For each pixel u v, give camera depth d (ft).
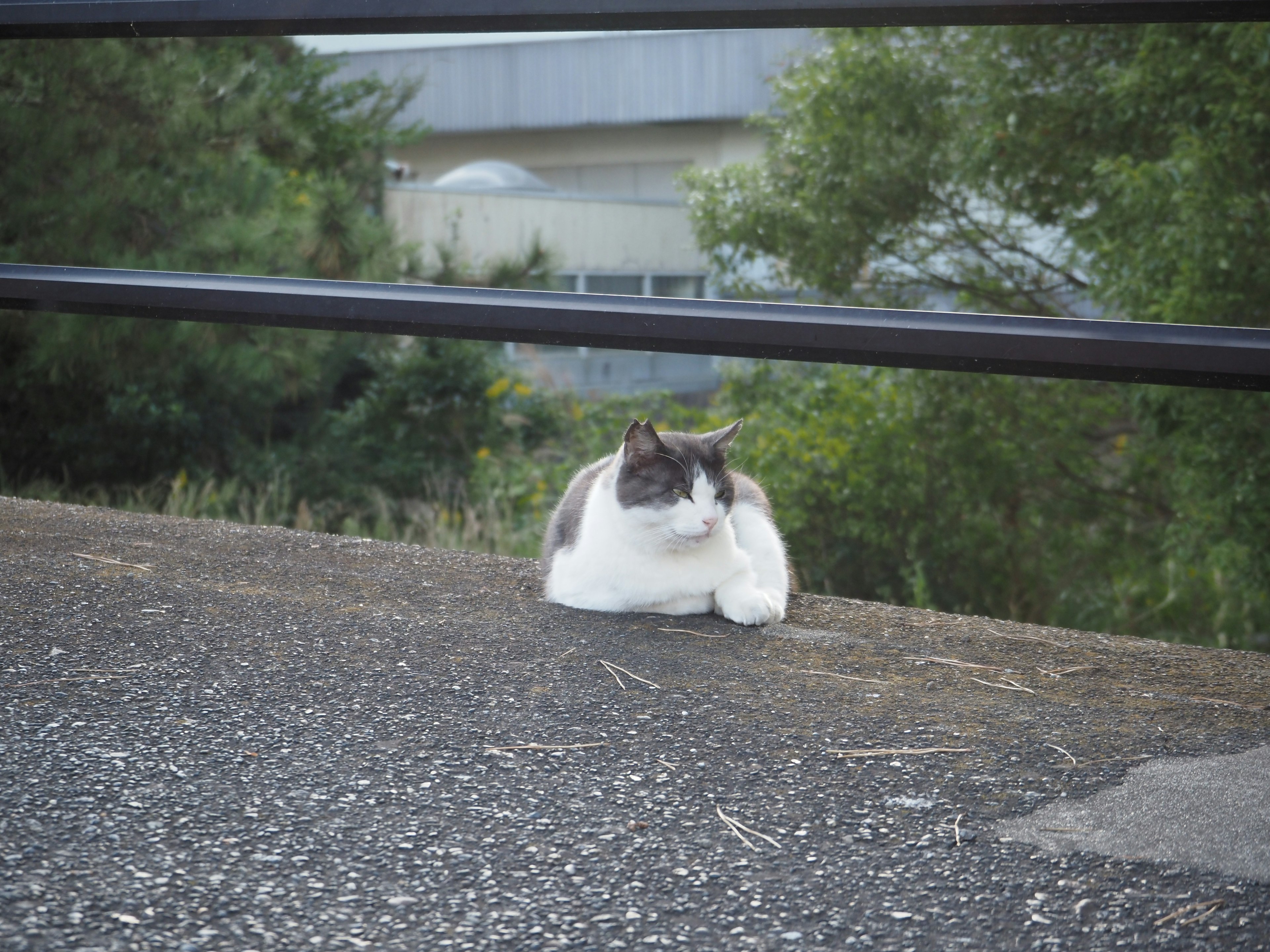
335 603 7.22
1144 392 20.25
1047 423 24.45
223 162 23.13
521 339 6.82
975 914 3.76
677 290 50.80
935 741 5.21
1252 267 18.83
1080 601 26.07
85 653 5.93
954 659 6.54
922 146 24.20
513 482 28.71
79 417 26.53
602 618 7.36
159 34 7.26
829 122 24.54
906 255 25.75
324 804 4.38
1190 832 4.33
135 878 3.79
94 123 21.02
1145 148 21.26
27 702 5.22
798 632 7.16
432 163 60.75
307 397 29.99
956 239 25.66
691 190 27.73
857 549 25.50
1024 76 21.95
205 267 21.83
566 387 34.47
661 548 7.71
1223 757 5.06
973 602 25.49
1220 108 18.49
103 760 4.65
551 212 44.62
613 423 29.71
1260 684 6.15
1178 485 21.95
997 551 25.67
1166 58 19.39
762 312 6.33
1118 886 3.93
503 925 3.64
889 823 4.38
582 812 4.41
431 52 58.03
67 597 6.93
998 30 21.76
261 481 28.17
